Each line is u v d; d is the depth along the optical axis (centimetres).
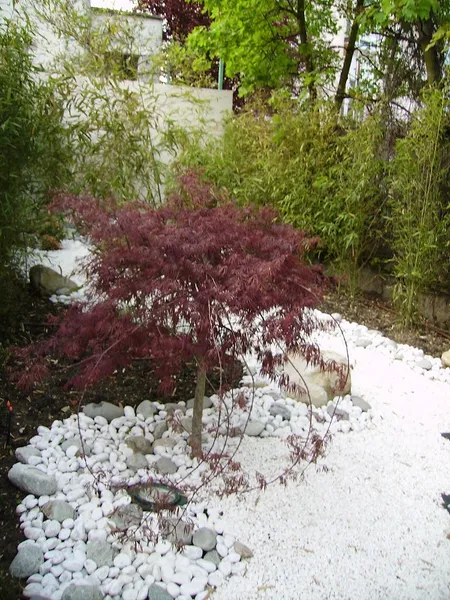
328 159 467
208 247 199
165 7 877
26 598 168
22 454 230
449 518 216
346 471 240
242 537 198
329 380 296
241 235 214
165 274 195
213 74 895
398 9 428
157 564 182
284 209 466
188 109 516
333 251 489
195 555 188
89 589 167
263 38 598
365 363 359
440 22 457
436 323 432
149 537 181
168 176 457
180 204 236
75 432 250
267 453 246
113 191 408
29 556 180
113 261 204
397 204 423
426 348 397
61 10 441
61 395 280
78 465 229
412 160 399
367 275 500
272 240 215
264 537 199
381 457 254
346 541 200
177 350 196
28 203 357
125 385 294
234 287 187
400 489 231
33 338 338
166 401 285
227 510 210
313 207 471
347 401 299
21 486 213
